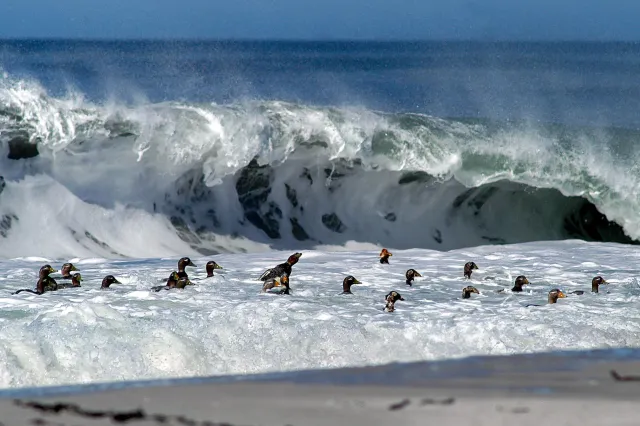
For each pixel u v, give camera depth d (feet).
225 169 236.02
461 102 394.52
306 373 62.13
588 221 254.88
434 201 252.01
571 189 253.44
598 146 256.11
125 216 225.35
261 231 237.86
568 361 66.80
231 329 105.29
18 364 89.86
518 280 146.20
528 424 47.37
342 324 110.32
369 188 248.73
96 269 162.50
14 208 219.00
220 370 95.20
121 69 603.26
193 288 138.10
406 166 248.93
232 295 134.62
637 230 251.80
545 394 53.72
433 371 62.69
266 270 157.79
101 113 230.27
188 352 96.58
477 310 127.24
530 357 69.05
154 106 236.22
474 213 254.06
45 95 228.02
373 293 141.18
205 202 234.58
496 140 252.21
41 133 225.76
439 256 184.75
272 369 95.91
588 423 47.57
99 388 57.11
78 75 475.31
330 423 47.57
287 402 51.72
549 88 463.01
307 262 175.42
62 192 223.30
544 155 253.03
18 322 105.60
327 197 246.06
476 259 180.45
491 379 59.62
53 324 100.32
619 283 152.35
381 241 245.24
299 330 106.22
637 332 114.93
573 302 133.49
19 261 172.86
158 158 231.71
